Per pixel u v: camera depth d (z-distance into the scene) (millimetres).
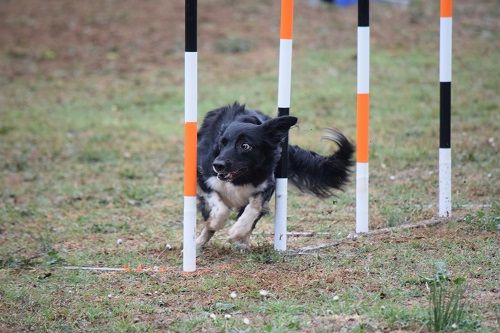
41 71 25141
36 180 15938
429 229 10875
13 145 18516
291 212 12836
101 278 9641
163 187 15039
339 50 24734
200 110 20000
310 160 11188
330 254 10016
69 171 16547
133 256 10625
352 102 20266
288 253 10188
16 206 14078
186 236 9547
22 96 22906
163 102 21953
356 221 11102
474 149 15898
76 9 30422
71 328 8031
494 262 9281
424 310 7801
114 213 13430
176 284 9148
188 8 9211
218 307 8305
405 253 9789
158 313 8328
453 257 9523
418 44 24859
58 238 11906
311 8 29172
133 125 19984
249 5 29719
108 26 28578
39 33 28219
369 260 9633
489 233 10484
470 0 30156
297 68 23234
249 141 9914
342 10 29172
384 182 14375
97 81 24078
